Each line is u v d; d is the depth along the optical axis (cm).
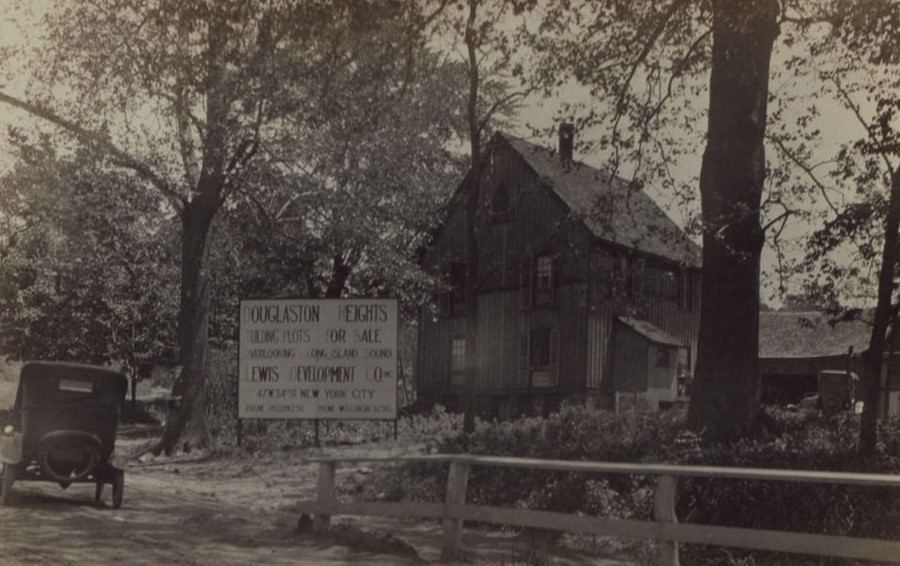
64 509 1248
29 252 4216
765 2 1305
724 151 1465
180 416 2442
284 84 1802
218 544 998
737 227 1453
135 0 1858
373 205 3070
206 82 1889
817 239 1307
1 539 954
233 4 1466
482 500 1295
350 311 2212
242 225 2989
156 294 4419
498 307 3728
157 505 1398
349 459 1049
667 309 3775
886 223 1282
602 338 3444
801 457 1172
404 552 966
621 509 1147
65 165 2334
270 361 2242
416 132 2858
